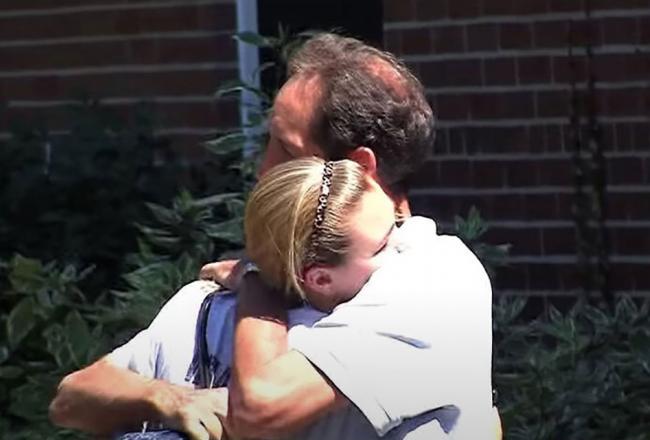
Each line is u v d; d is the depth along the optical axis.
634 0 20.31
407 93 9.94
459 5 21.00
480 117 21.09
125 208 20.86
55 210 20.98
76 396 10.10
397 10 21.30
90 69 23.02
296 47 17.45
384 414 9.22
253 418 9.15
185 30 22.45
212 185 20.56
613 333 16.58
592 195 20.69
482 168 21.14
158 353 10.23
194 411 9.53
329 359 9.21
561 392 15.65
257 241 9.38
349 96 9.77
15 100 23.48
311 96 9.83
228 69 22.31
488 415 9.55
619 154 20.58
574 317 17.00
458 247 9.91
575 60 20.62
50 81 23.23
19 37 23.36
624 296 18.34
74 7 23.00
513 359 16.16
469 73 21.06
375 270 9.52
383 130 9.82
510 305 17.05
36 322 16.98
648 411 15.56
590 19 20.50
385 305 9.38
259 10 22.23
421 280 9.49
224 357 9.98
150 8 22.61
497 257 16.77
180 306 10.30
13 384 16.70
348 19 22.02
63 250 20.61
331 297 9.46
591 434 15.50
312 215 9.27
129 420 9.94
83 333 16.38
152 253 17.62
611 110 20.56
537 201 20.95
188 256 16.70
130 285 17.69
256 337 9.34
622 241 20.64
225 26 22.30
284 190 9.31
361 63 9.91
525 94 20.88
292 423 9.15
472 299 9.57
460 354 9.44
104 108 22.41
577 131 20.69
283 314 9.48
